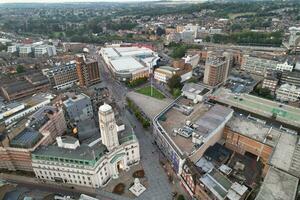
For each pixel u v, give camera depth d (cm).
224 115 15538
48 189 12744
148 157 14975
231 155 14038
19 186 12950
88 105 19025
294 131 14738
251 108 17112
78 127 16438
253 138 14050
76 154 12425
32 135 13712
